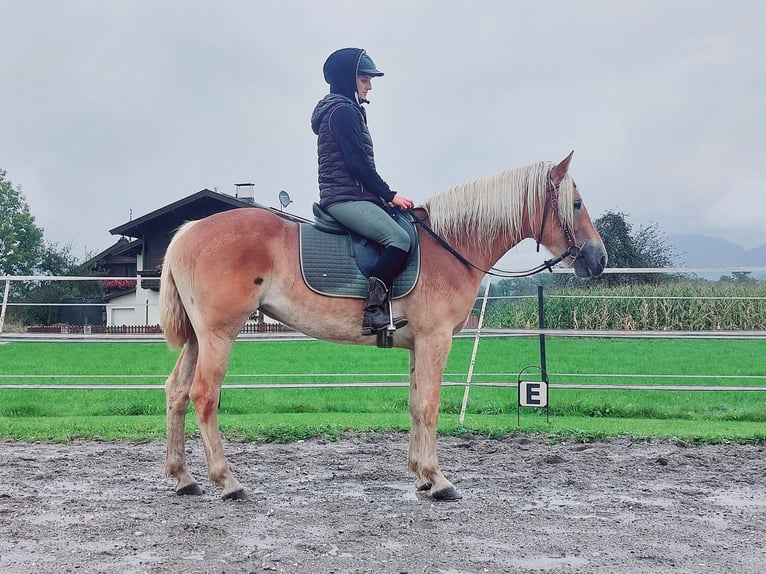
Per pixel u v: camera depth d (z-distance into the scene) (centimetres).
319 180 567
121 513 498
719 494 573
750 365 1691
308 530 455
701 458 718
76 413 1061
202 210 3747
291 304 541
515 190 586
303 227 556
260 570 378
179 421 560
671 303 2227
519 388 891
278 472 649
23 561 393
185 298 539
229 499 536
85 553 407
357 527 462
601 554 412
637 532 458
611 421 963
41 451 747
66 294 4547
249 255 527
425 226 570
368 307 537
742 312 2195
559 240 593
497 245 590
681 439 813
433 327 553
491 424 905
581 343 2345
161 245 3816
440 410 1075
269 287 538
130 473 640
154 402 1164
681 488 592
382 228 538
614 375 1009
